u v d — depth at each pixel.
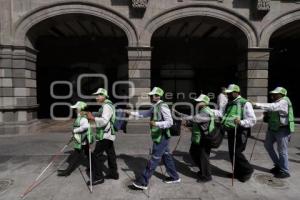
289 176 5.72
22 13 10.00
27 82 10.43
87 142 5.58
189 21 10.84
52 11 10.02
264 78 10.64
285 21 10.48
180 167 6.35
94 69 15.02
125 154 7.38
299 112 15.23
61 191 5.04
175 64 15.13
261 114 10.52
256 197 4.81
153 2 10.16
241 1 10.38
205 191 5.04
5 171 6.11
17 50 10.09
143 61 10.27
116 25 10.24
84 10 10.04
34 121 11.09
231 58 15.18
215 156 7.18
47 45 14.79
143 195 4.88
